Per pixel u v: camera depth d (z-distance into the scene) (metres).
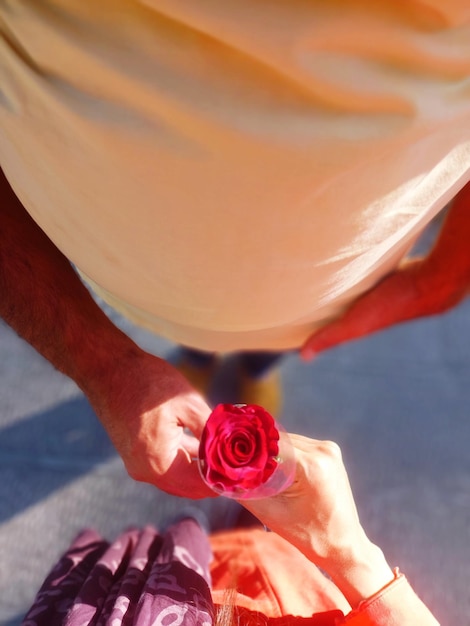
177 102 0.59
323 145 0.61
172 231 0.68
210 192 0.64
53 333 0.84
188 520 0.90
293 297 0.76
